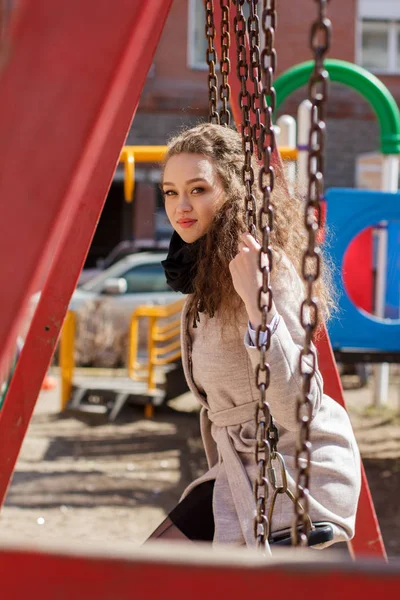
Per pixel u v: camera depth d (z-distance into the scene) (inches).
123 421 322.7
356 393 375.2
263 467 73.3
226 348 88.0
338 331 243.0
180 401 372.2
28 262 44.4
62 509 205.3
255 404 88.9
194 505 93.7
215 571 37.9
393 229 310.7
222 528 87.7
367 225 239.3
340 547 179.2
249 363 87.7
